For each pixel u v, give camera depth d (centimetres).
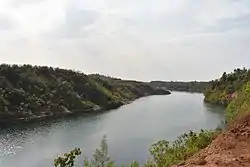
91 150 4038
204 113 7362
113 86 13775
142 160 3450
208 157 1400
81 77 11188
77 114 8200
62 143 4606
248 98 3231
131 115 7750
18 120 7012
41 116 7662
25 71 9625
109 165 2545
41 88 9075
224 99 9400
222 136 1748
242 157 1350
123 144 4319
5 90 7875
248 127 1756
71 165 2203
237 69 11081
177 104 10481
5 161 3728
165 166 1823
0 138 4994
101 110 9219
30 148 4347
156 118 6969
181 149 2145
